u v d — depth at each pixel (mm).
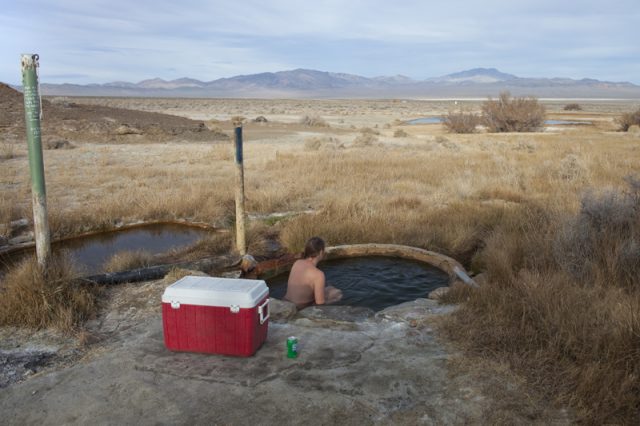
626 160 18172
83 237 10219
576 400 3656
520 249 7246
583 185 13609
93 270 7996
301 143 31516
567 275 5898
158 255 8570
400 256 8086
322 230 8938
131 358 4473
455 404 3695
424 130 49438
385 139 35062
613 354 4047
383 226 9289
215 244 8961
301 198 12977
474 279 6652
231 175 17172
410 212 10508
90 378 4180
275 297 6855
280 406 3715
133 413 3688
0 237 9648
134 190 14047
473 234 8883
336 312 5543
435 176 16016
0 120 31078
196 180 15633
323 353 4488
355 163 19297
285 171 17375
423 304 5766
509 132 44312
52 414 3713
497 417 3527
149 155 24156
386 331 4965
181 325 4461
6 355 4672
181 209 11758
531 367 4094
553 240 7027
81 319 5438
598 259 6320
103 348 4789
